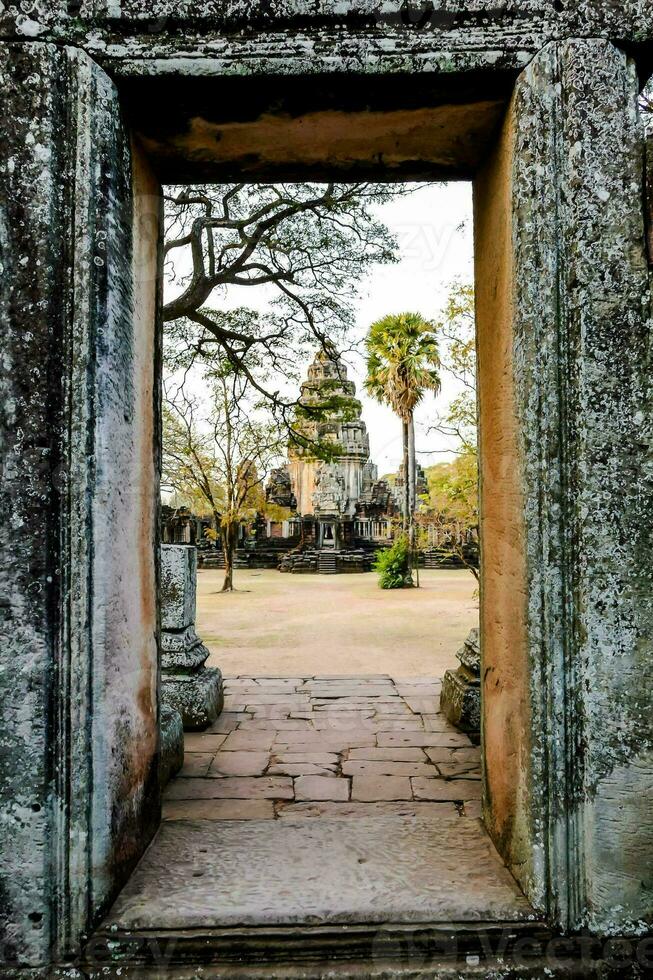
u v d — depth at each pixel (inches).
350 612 510.6
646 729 74.0
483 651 99.3
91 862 73.9
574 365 75.5
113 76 79.0
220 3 78.1
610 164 76.0
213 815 107.9
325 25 78.0
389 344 745.0
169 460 729.0
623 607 74.5
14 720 73.4
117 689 80.7
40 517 74.8
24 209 76.0
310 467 1316.4
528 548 77.5
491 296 91.9
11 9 77.5
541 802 75.4
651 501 75.0
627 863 73.2
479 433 101.4
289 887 80.3
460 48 77.2
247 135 89.6
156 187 100.0
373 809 111.0
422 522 484.4
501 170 85.2
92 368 76.5
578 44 76.7
